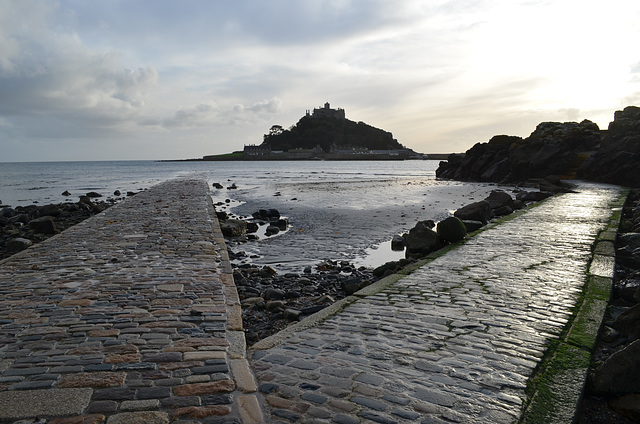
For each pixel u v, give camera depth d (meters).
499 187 40.97
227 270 8.66
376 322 5.90
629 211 18.30
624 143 34.19
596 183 33.34
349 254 13.84
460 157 60.69
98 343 5.07
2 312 6.09
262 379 4.29
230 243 15.82
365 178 64.75
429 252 11.95
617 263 9.50
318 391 4.03
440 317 6.02
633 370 4.13
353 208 25.42
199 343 5.12
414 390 4.04
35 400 3.80
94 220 15.93
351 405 3.78
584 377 4.28
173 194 28.30
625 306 6.80
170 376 4.30
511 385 4.12
